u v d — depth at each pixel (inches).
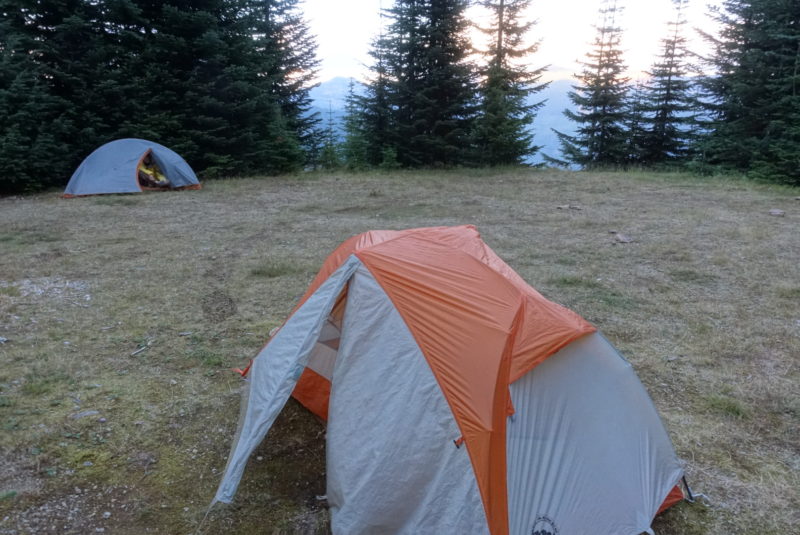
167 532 112.2
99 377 174.1
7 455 133.6
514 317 114.4
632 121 926.4
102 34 590.9
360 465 107.5
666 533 115.2
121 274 278.7
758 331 214.7
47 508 117.3
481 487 98.9
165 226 391.5
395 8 746.2
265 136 714.8
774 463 138.6
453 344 111.5
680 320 226.5
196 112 636.7
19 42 526.9
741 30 722.2
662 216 422.9
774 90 640.4
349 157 797.9
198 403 161.2
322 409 153.9
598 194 539.2
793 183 581.6
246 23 661.9
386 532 104.3
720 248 327.9
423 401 107.4
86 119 572.7
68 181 571.8
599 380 118.8
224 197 523.5
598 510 108.7
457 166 793.6
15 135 509.4
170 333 209.3
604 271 289.6
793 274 279.0
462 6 733.3
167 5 587.2
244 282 269.9
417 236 146.9
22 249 321.4
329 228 390.6
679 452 141.9
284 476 131.1
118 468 131.8
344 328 123.8
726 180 625.3
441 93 772.0
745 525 117.7
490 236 364.5
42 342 197.3
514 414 108.8
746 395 169.5
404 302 119.0
